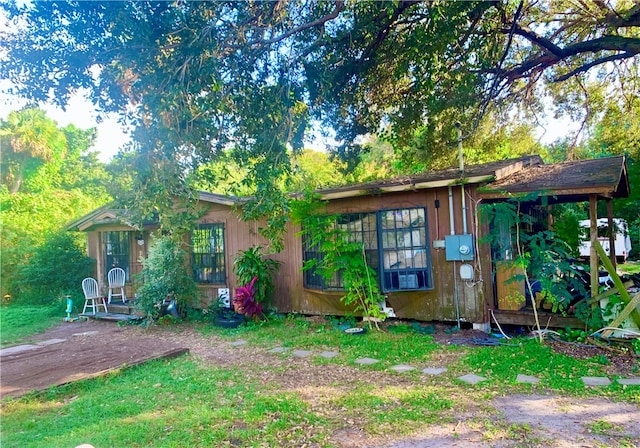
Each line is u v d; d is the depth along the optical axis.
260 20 5.53
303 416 3.80
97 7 4.53
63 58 4.88
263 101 5.77
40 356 6.57
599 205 12.75
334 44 7.06
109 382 5.10
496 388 4.36
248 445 3.29
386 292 7.62
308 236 8.62
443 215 7.32
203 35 4.74
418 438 3.31
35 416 4.11
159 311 9.05
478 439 3.25
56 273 11.98
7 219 15.02
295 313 9.01
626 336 5.63
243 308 8.54
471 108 9.96
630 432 3.26
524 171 7.74
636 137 11.99
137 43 4.64
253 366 5.59
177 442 3.34
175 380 5.06
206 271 10.18
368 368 5.28
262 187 5.57
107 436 3.48
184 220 5.82
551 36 8.93
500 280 7.21
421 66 7.95
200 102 4.91
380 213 7.78
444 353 5.77
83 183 21.59
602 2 7.96
